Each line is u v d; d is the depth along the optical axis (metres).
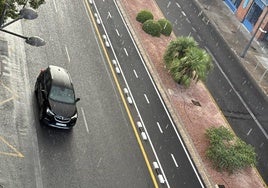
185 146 25.17
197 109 29.28
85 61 29.11
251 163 25.03
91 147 22.08
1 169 18.69
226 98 32.97
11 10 22.17
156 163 22.92
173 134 25.80
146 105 27.45
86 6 36.44
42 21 31.31
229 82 35.72
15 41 27.52
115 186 20.44
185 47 31.62
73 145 21.66
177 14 43.72
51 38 29.84
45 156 20.31
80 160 20.97
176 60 30.78
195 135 26.23
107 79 28.27
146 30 36.34
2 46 26.41
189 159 24.28
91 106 25.05
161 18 40.72
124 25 36.31
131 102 26.94
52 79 22.88
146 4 42.22
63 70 24.23
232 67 38.62
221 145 24.89
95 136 22.92
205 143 25.81
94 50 30.89
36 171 19.34
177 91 30.23
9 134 20.61
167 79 30.97
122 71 29.92
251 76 38.44
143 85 29.39
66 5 35.16
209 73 35.62
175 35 39.06
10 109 22.05
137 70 30.81
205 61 30.42
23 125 21.45
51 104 21.80
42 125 21.97
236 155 24.62
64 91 22.70
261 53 44.22
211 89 33.22
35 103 23.19
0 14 21.20
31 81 24.81
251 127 30.64
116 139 23.41
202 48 39.41
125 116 25.55
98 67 29.09
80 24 33.44
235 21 48.88
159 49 34.72
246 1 48.41
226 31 45.38
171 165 23.31
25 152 20.05
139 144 23.81
